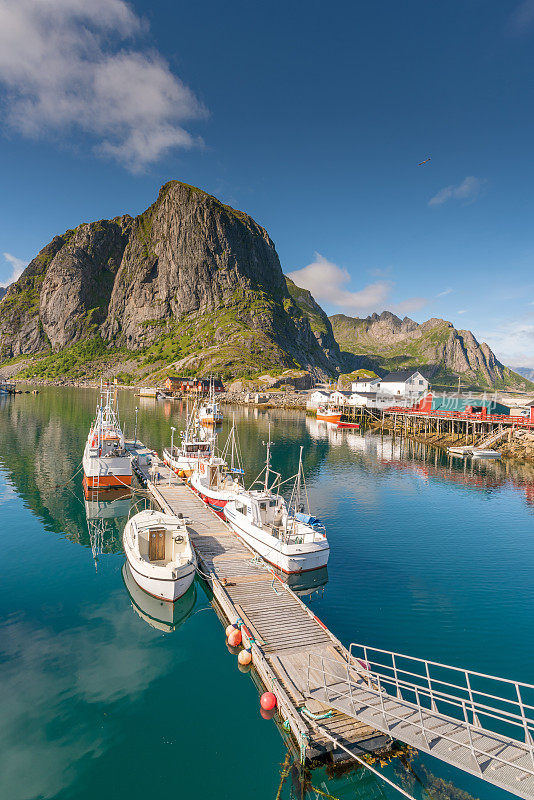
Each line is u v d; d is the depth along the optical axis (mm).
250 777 13359
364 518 39344
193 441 57656
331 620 22031
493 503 45375
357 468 61406
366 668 16438
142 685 17344
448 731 13180
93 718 15562
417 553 31344
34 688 16984
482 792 12961
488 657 19453
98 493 42875
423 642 20438
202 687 17250
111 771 13406
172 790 12852
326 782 13422
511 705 16469
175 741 14586
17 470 51938
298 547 26531
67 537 33188
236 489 37875
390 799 12852
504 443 77688
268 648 18234
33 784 12930
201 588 26297
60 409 117688
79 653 19328
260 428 102562
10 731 14859
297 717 14250
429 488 51219
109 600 24141
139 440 75938
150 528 26359
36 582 26078
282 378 196625
